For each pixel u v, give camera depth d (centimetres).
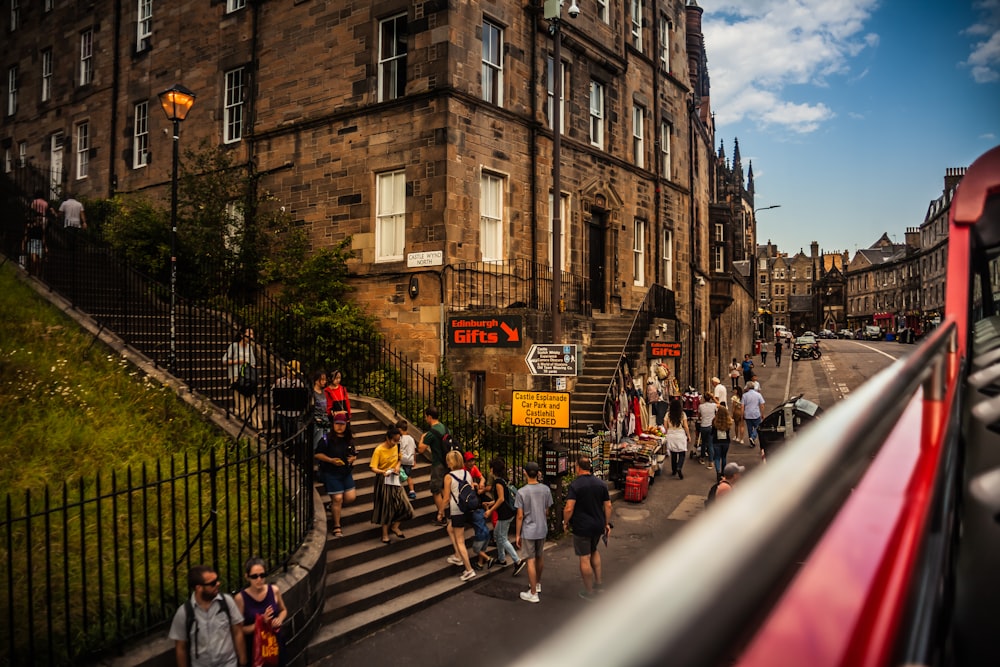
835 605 58
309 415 1027
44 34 2802
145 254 1758
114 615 621
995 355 372
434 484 1097
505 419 1519
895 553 81
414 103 1639
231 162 1989
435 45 1611
